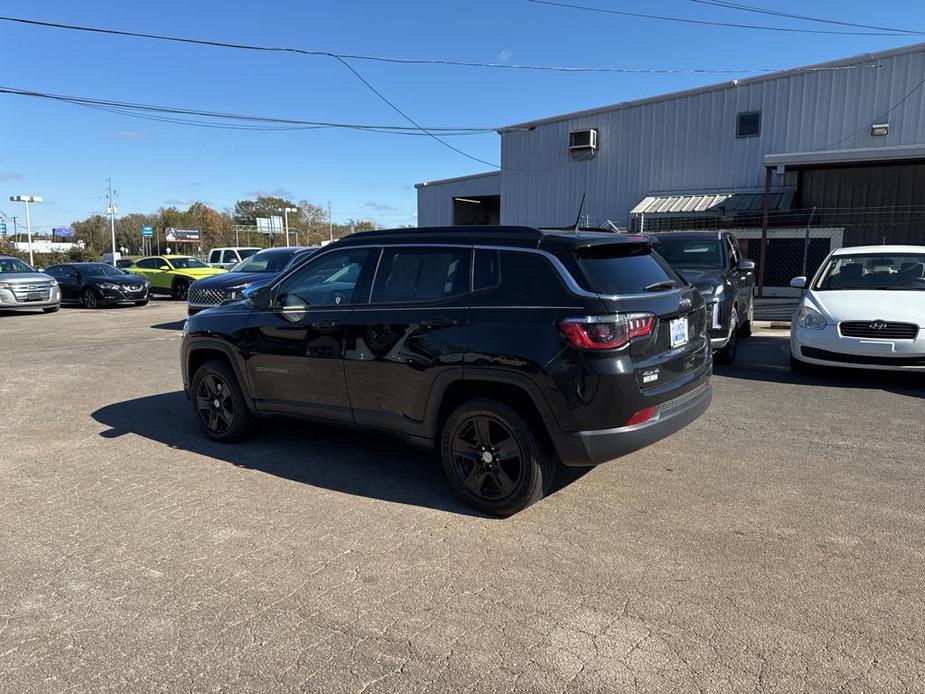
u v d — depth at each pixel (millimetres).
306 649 2842
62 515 4254
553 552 3684
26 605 3207
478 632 2943
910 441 5566
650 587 3293
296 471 5031
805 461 5102
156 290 25281
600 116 21531
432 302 4359
